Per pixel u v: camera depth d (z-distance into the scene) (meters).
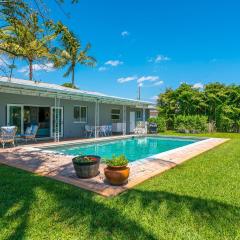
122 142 15.47
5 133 10.24
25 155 8.17
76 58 28.34
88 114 17.31
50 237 2.83
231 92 21.69
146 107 23.70
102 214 3.41
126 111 21.80
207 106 22.48
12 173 5.62
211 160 7.65
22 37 6.38
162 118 22.62
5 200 3.87
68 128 15.66
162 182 5.03
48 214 3.40
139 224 3.15
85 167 5.12
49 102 14.44
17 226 3.06
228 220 3.29
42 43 6.72
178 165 6.81
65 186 4.61
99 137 15.95
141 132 20.59
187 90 23.30
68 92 12.55
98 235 2.88
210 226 3.13
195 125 20.67
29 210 3.52
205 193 4.33
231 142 13.41
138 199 3.99
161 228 3.07
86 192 4.30
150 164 6.82
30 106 14.13
